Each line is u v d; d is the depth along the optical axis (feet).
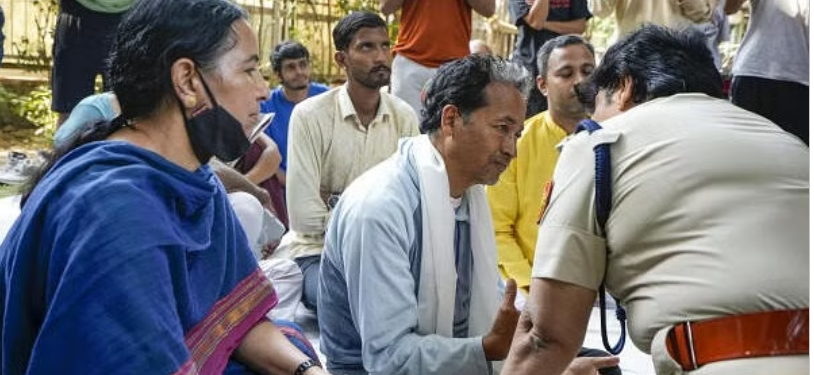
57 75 19.76
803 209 6.95
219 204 7.20
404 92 19.42
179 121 6.69
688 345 6.93
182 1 6.61
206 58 6.60
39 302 6.34
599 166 7.25
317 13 29.86
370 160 14.05
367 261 8.89
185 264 6.60
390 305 8.84
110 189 6.24
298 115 13.85
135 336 6.09
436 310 9.12
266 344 7.56
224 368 7.29
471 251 9.50
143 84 6.61
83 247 6.11
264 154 15.75
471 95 9.01
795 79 18.12
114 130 6.86
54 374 6.07
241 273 7.48
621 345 7.93
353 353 9.57
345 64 13.84
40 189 6.46
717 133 7.18
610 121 7.54
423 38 19.21
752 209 6.93
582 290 7.43
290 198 13.67
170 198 6.57
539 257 7.57
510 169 12.35
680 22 19.10
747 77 18.40
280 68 17.56
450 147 9.13
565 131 12.38
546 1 19.72
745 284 6.78
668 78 7.65
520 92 9.15
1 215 14.15
